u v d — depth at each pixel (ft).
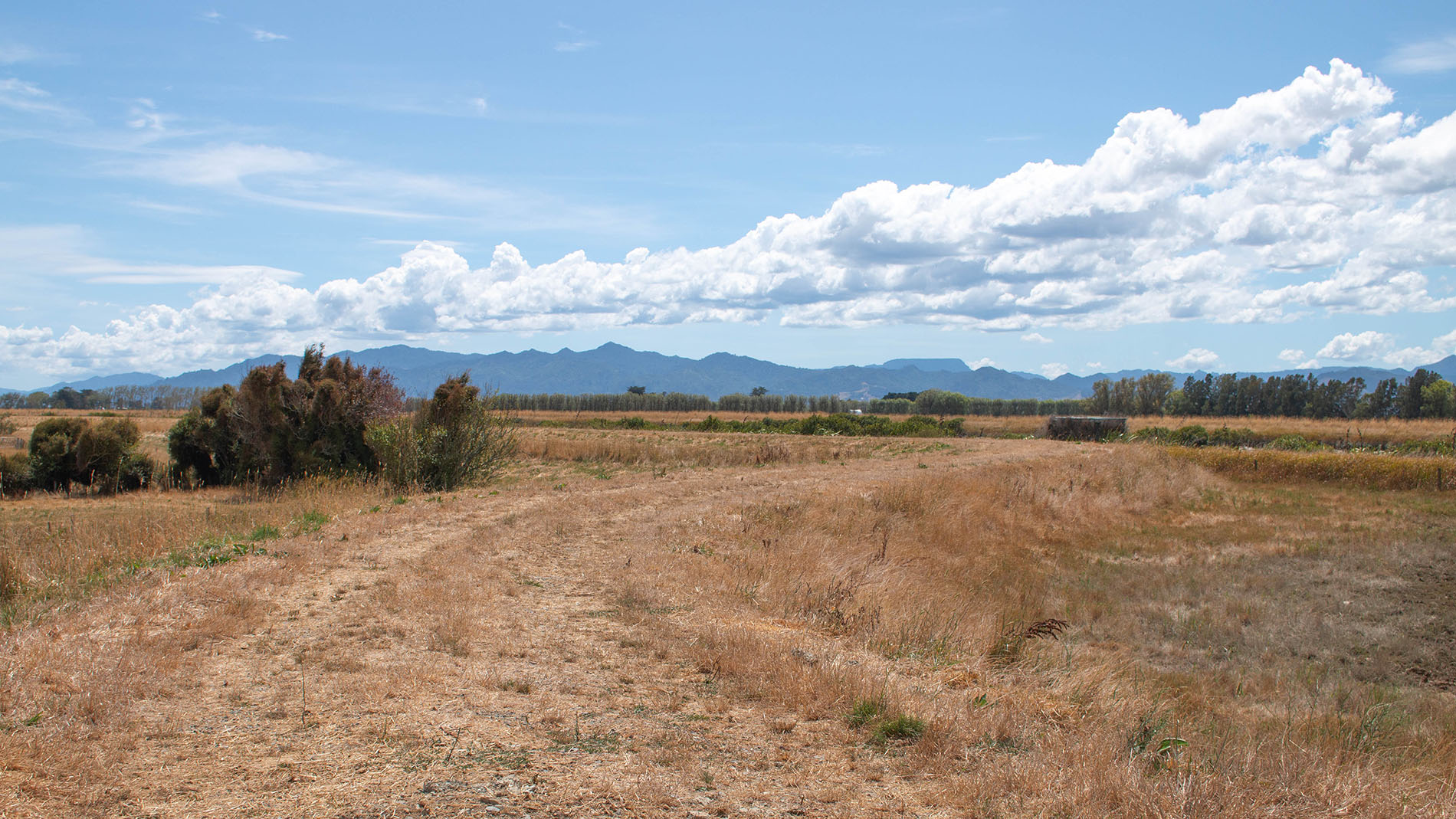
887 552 48.75
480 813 13.41
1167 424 183.83
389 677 20.49
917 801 15.08
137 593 27.32
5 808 12.53
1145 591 49.80
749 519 51.78
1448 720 28.07
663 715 19.25
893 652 27.02
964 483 71.10
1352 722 25.30
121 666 19.75
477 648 23.94
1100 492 82.53
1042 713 20.36
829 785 15.56
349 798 13.74
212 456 82.28
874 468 84.64
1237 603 46.65
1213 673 35.12
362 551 36.70
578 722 18.26
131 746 15.66
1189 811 14.49
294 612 26.50
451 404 67.72
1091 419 150.30
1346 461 96.32
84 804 13.07
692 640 25.75
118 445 77.82
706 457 97.55
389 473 66.23
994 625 33.86
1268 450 109.40
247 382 75.10
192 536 39.04
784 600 33.88
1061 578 53.01
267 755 15.55
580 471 83.97
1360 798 15.53
